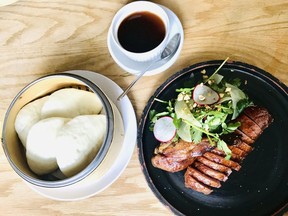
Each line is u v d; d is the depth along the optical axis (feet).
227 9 1.07
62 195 1.01
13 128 0.98
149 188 1.02
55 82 0.98
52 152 0.94
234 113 0.99
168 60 1.05
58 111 0.98
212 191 0.99
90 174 0.90
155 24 1.05
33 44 1.12
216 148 0.99
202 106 1.00
